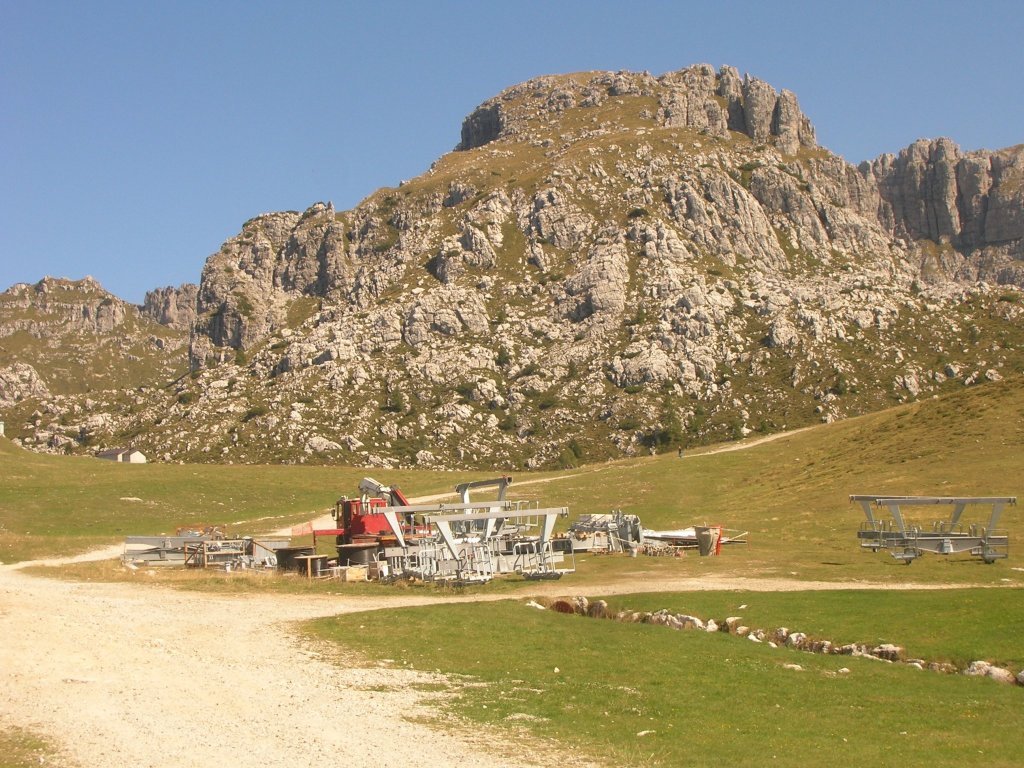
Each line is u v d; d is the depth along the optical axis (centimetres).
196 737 1839
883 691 2323
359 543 4894
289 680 2325
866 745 1883
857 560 4800
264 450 19400
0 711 1967
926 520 5716
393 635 2884
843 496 6812
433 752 1788
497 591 4044
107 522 7019
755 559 4978
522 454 18912
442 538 4825
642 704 2178
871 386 19275
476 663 2558
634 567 4806
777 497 7419
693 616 3322
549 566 4716
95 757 1697
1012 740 1917
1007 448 7000
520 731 1941
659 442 18300
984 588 3516
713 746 1867
